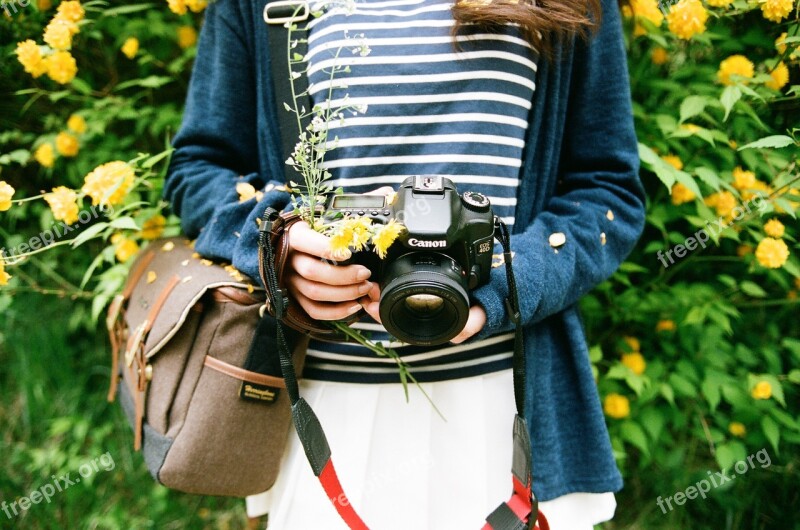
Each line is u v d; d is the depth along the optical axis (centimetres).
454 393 80
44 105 144
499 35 74
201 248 83
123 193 96
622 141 84
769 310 141
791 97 109
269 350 78
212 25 88
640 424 134
